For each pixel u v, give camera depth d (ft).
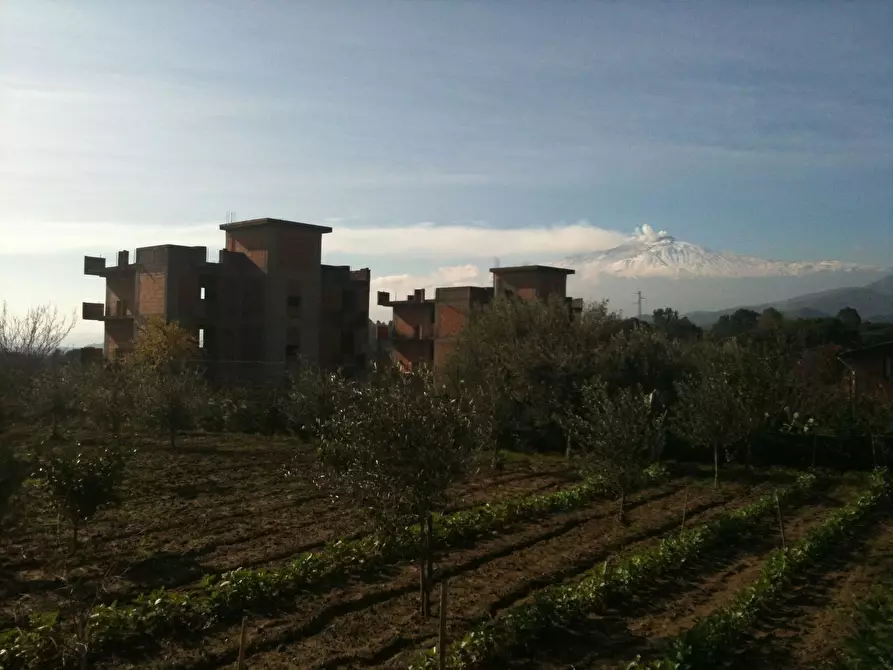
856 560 54.44
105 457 53.01
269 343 158.81
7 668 33.65
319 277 167.02
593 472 67.00
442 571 50.11
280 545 56.13
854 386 138.82
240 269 161.38
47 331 98.02
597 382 77.36
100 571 48.83
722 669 35.17
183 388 103.65
